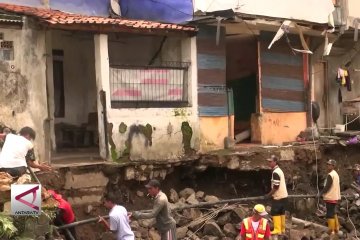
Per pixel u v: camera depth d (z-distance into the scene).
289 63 16.83
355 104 18.53
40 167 9.51
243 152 14.09
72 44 15.03
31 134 9.31
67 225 9.06
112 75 12.39
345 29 17.14
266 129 16.09
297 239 12.25
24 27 11.41
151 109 13.04
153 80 13.20
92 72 15.45
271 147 15.03
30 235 7.90
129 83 12.70
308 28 16.19
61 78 14.83
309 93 17.36
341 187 16.69
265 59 16.09
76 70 15.16
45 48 11.79
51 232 8.16
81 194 11.50
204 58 14.34
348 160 17.28
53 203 8.44
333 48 18.73
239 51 16.72
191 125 13.86
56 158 12.45
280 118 16.56
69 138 14.74
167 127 13.33
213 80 14.56
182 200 13.01
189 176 13.92
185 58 14.00
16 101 11.28
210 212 12.64
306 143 16.23
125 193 12.45
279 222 12.20
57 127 14.62
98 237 11.42
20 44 11.37
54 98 14.65
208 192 14.22
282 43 16.56
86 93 15.36
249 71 16.48
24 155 8.81
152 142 13.00
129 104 12.72
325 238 12.71
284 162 14.96
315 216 15.02
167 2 14.38
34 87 11.57
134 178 12.45
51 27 11.44
